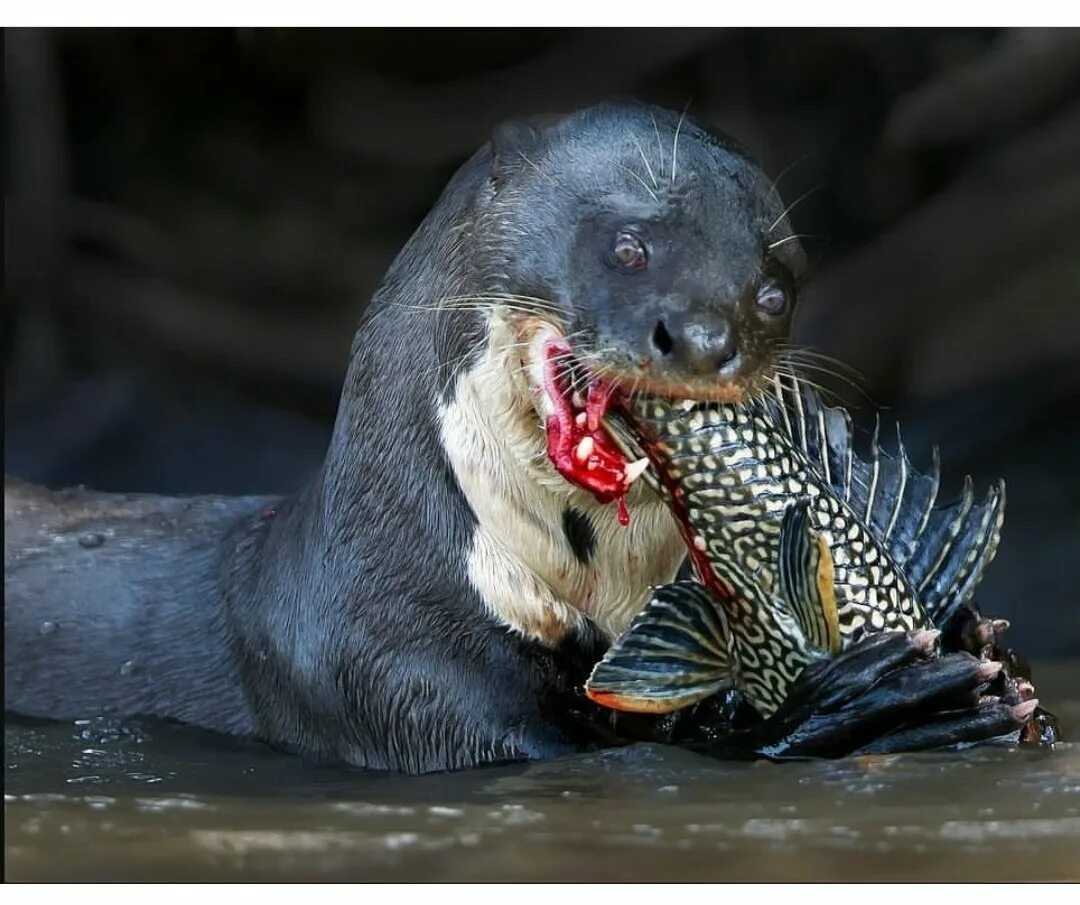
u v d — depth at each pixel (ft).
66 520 67.51
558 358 46.85
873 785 43.88
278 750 55.93
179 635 61.21
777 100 127.54
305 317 127.03
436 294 50.90
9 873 38.40
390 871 38.29
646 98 129.49
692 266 46.03
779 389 47.67
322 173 133.28
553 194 48.49
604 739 51.21
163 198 130.52
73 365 122.72
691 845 39.65
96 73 129.80
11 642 63.77
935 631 45.42
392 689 52.34
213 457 116.47
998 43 113.70
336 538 53.52
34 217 121.49
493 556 50.65
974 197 111.65
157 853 39.81
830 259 122.52
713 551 45.27
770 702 46.91
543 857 38.99
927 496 49.96
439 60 131.23
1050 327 108.78
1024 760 46.09
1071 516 96.22
